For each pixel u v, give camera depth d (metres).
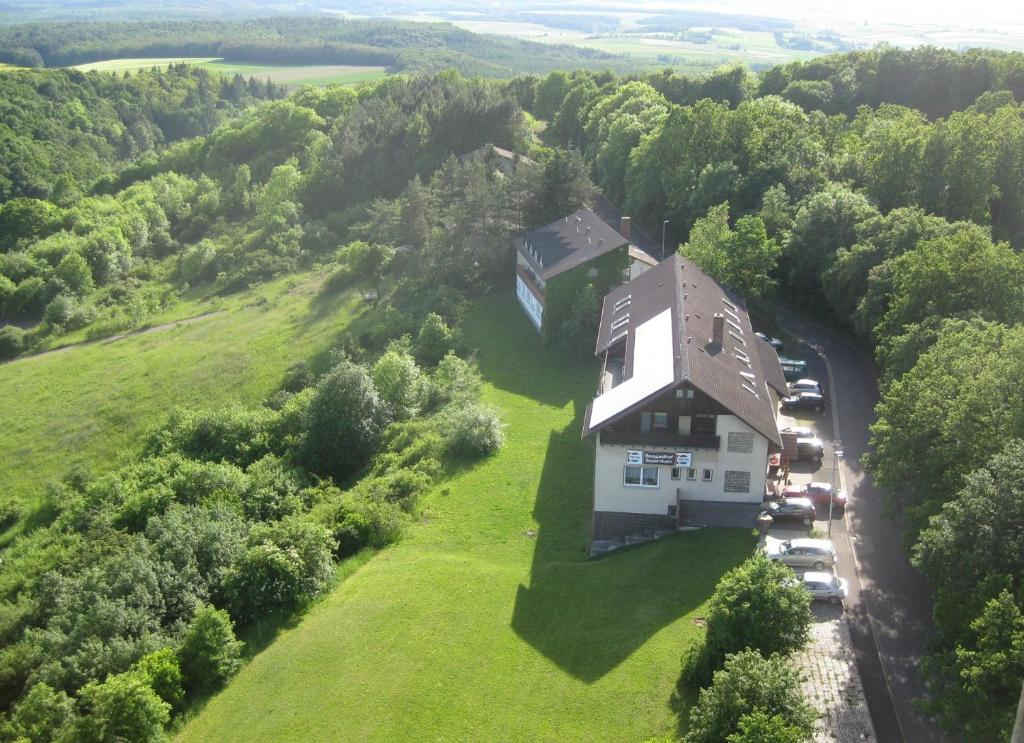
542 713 37.50
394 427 71.62
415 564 50.62
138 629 45.16
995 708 29.28
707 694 32.38
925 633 40.84
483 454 64.44
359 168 146.75
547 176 103.88
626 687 38.09
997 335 46.91
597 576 47.16
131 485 68.56
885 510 47.03
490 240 102.75
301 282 119.94
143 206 149.88
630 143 125.81
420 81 175.75
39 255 133.88
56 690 41.91
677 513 50.00
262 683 41.72
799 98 140.38
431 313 90.12
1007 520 33.78
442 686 39.91
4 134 184.50
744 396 51.62
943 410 41.94
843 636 40.59
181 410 82.19
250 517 58.94
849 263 74.94
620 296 72.88
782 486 53.72
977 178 80.00
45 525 71.94
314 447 68.81
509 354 85.44
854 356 75.94
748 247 78.19
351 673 41.53
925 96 134.25
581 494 58.12
